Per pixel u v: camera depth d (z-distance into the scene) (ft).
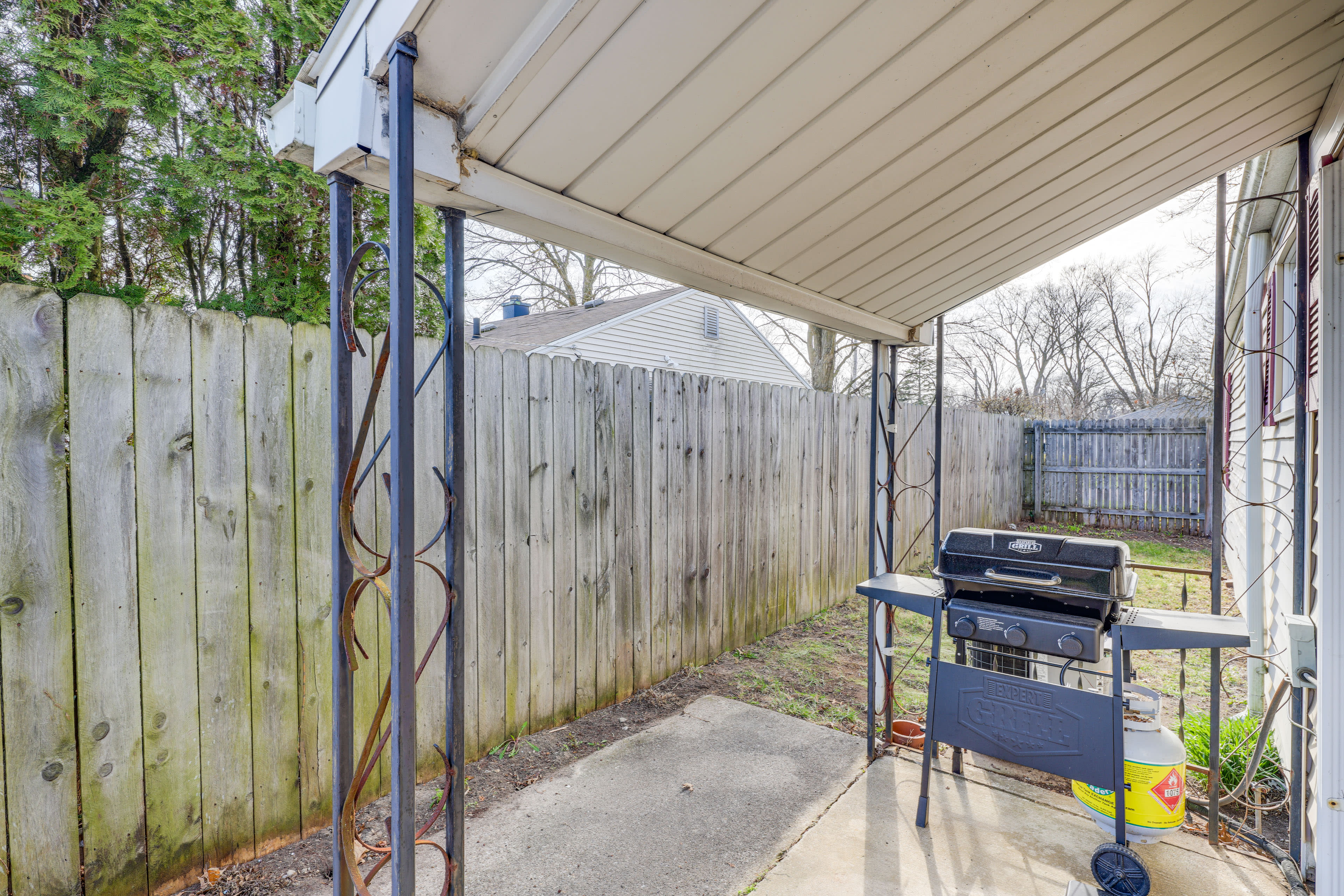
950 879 6.65
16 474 5.29
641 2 3.48
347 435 4.50
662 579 11.93
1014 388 73.61
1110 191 6.72
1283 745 8.49
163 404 6.10
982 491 27.53
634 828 7.58
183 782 6.33
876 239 6.77
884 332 9.20
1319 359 5.78
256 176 17.19
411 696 3.72
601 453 10.62
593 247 5.55
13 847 5.32
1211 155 6.50
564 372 9.96
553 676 9.96
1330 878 5.65
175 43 17.01
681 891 6.54
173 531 6.19
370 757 4.11
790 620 15.72
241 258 19.52
